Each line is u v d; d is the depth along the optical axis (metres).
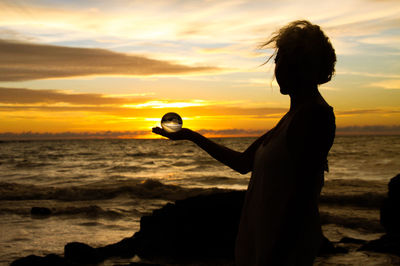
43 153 70.31
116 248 6.16
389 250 5.43
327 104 1.42
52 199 15.79
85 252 5.81
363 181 21.88
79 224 9.50
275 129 1.54
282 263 1.32
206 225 6.01
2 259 6.27
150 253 6.02
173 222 6.12
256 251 1.48
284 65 1.48
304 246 1.40
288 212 1.33
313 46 1.43
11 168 36.38
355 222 10.16
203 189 17.88
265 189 1.44
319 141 1.34
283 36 1.49
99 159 51.00
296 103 1.50
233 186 21.78
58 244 7.39
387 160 39.91
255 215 1.49
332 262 4.89
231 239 5.91
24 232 8.52
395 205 7.07
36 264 5.30
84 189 17.73
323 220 10.56
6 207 12.37
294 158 1.37
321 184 1.44
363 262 4.85
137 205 13.75
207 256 5.85
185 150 84.38
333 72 1.53
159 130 1.96
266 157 1.46
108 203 14.42
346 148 73.81
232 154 1.90
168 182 24.05
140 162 44.69
